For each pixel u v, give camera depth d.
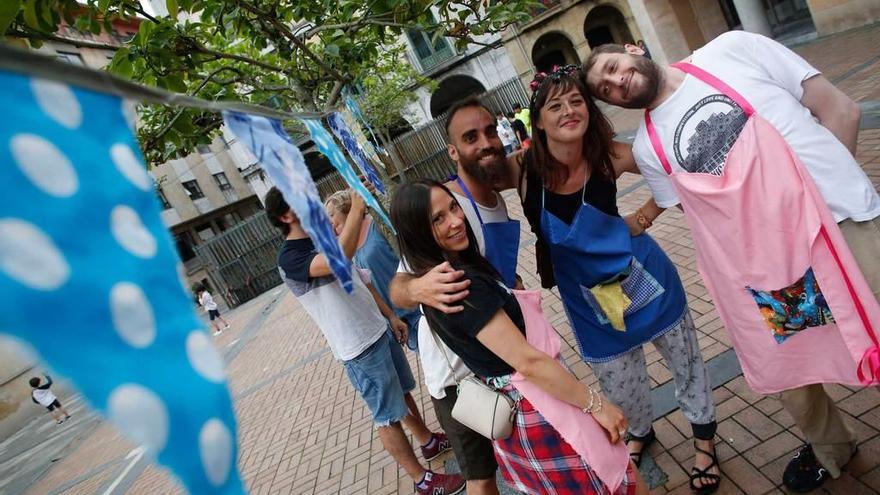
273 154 0.95
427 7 3.03
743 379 2.99
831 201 1.69
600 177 2.20
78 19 2.33
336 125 1.92
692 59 1.83
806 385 1.93
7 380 14.84
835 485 2.15
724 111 1.72
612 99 1.89
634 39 19.27
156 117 3.14
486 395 1.78
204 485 0.56
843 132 1.72
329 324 2.98
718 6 15.59
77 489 7.05
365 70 4.43
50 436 12.27
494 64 20.12
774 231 1.67
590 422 1.71
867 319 1.61
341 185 17.78
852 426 2.40
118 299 0.54
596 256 2.19
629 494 1.79
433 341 2.38
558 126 1.98
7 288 0.46
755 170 1.65
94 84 0.57
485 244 2.24
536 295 1.86
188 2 2.65
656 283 2.27
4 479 10.30
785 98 1.71
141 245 0.59
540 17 19.20
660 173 1.98
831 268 1.62
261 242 21.16
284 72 3.48
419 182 1.79
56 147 0.53
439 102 21.02
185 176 25.19
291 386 7.05
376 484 3.75
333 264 0.94
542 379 1.65
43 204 0.51
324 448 4.72
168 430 0.54
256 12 2.96
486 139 2.20
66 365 0.48
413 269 1.83
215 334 15.56
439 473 3.37
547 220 2.24
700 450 2.45
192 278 24.08
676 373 2.39
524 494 1.99
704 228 1.84
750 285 1.79
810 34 12.69
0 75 0.49
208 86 3.59
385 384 3.05
